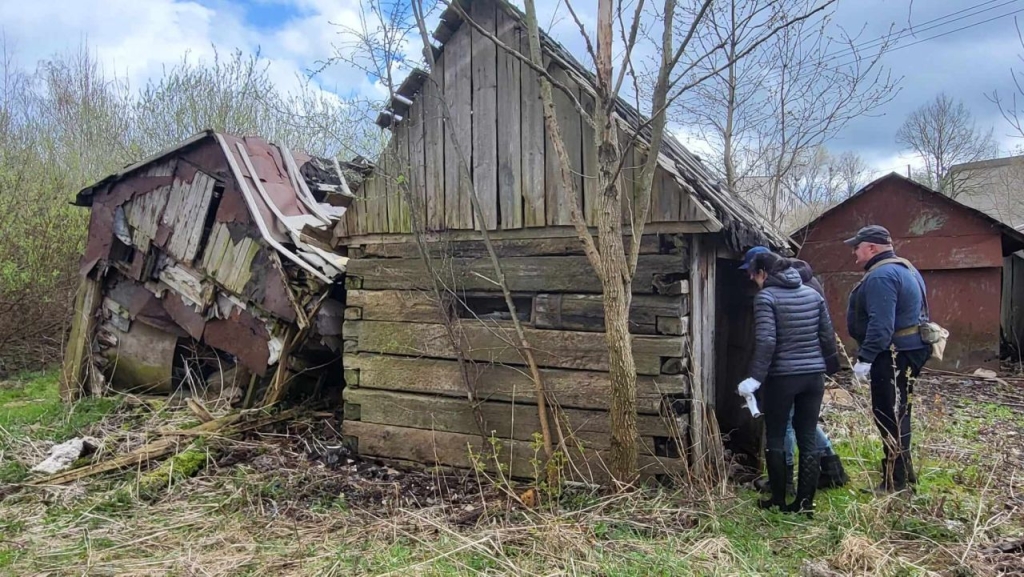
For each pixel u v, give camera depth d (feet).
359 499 15.20
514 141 15.64
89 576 11.25
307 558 11.82
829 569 10.78
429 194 16.78
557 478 14.47
